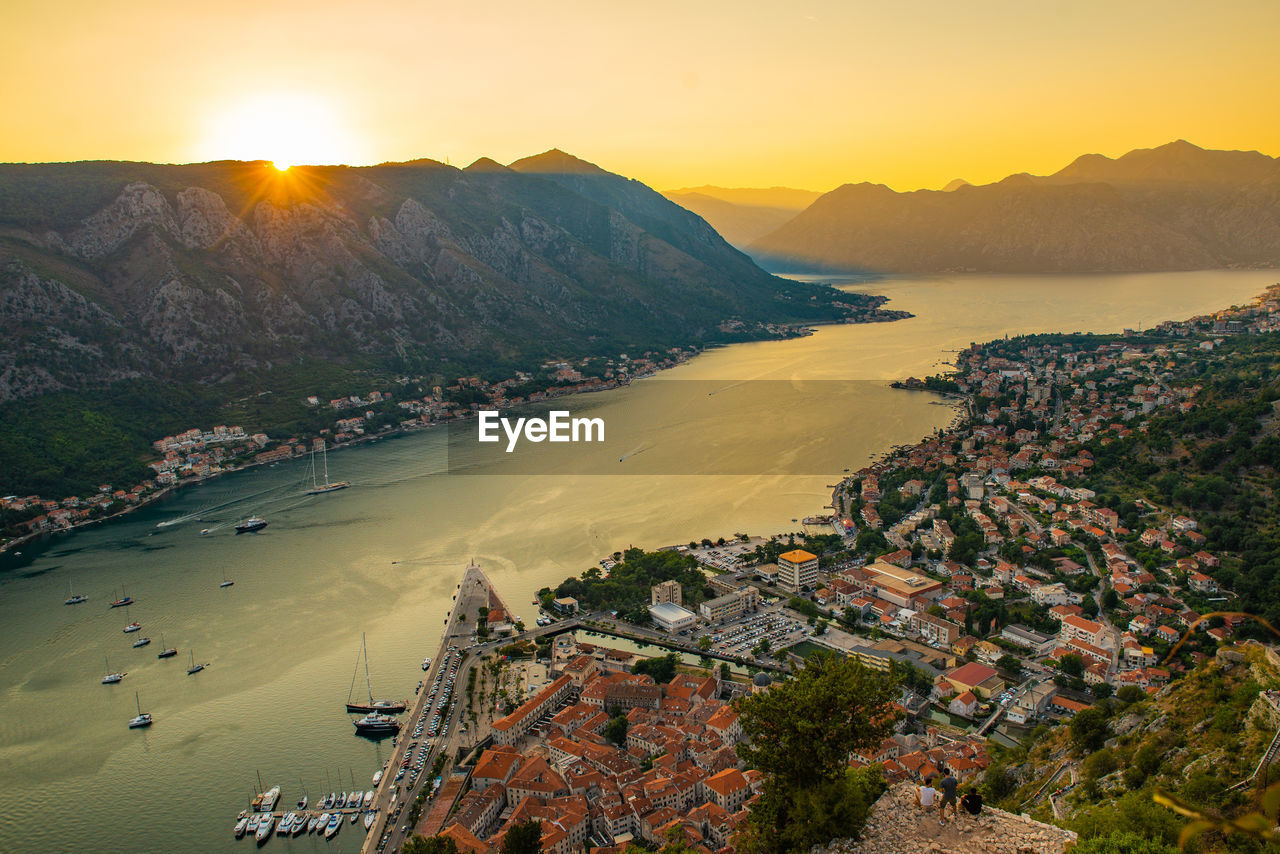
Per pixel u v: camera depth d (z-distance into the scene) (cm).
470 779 15175
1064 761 12600
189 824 14625
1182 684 11719
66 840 14338
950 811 5891
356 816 14650
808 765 6625
